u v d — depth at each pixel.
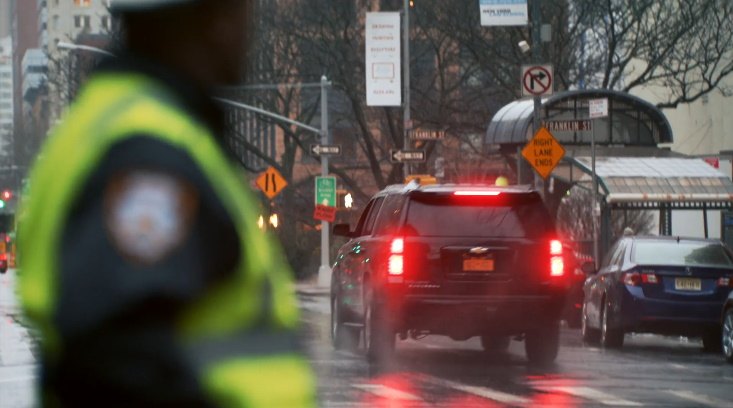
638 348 51.34
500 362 41.62
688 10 96.88
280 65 114.62
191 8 5.73
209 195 5.45
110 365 5.15
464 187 40.09
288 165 129.88
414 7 106.44
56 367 5.20
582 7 94.56
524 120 79.94
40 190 5.43
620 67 95.75
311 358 41.72
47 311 5.18
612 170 77.06
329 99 132.12
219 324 5.48
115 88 5.61
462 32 99.06
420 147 110.44
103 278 5.16
